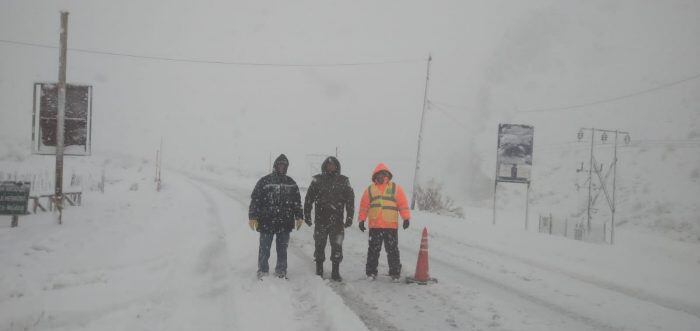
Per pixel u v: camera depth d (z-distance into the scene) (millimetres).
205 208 16750
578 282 7875
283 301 5734
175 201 18672
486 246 11445
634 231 31703
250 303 5629
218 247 9406
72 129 13281
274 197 6965
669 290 7559
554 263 9570
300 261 8422
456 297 6352
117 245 8875
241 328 4742
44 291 5824
